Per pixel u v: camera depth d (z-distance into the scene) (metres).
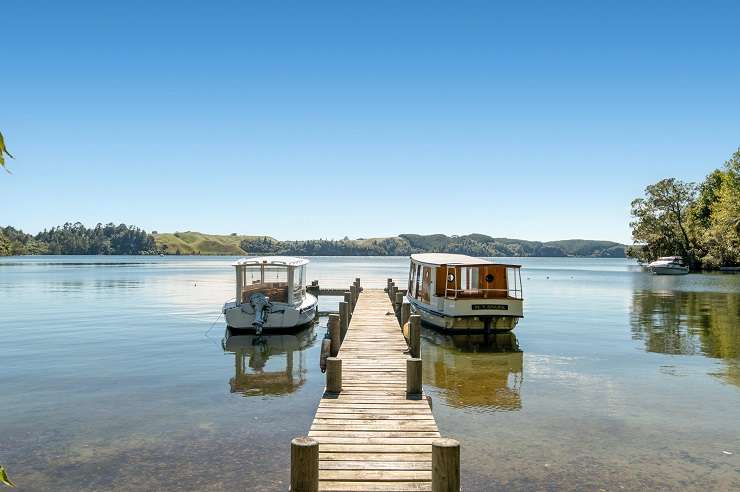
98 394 16.30
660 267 97.56
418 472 8.76
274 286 30.16
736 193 76.19
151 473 10.55
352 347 19.08
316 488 7.07
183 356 22.61
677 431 12.96
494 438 12.45
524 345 25.20
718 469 10.78
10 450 11.70
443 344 25.48
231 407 15.08
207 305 43.03
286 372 19.97
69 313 37.25
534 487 9.95
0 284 67.44
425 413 11.62
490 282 27.33
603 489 9.89
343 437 10.23
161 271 111.50
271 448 11.89
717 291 59.34
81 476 10.42
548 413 14.41
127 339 26.62
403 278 87.38
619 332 29.16
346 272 115.62
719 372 19.30
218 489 9.89
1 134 3.65
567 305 44.59
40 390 16.67
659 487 9.99
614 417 14.04
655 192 109.12
